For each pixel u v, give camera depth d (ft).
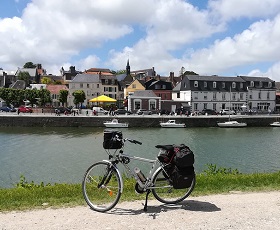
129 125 204.85
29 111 234.58
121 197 21.97
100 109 245.65
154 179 19.76
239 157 98.63
